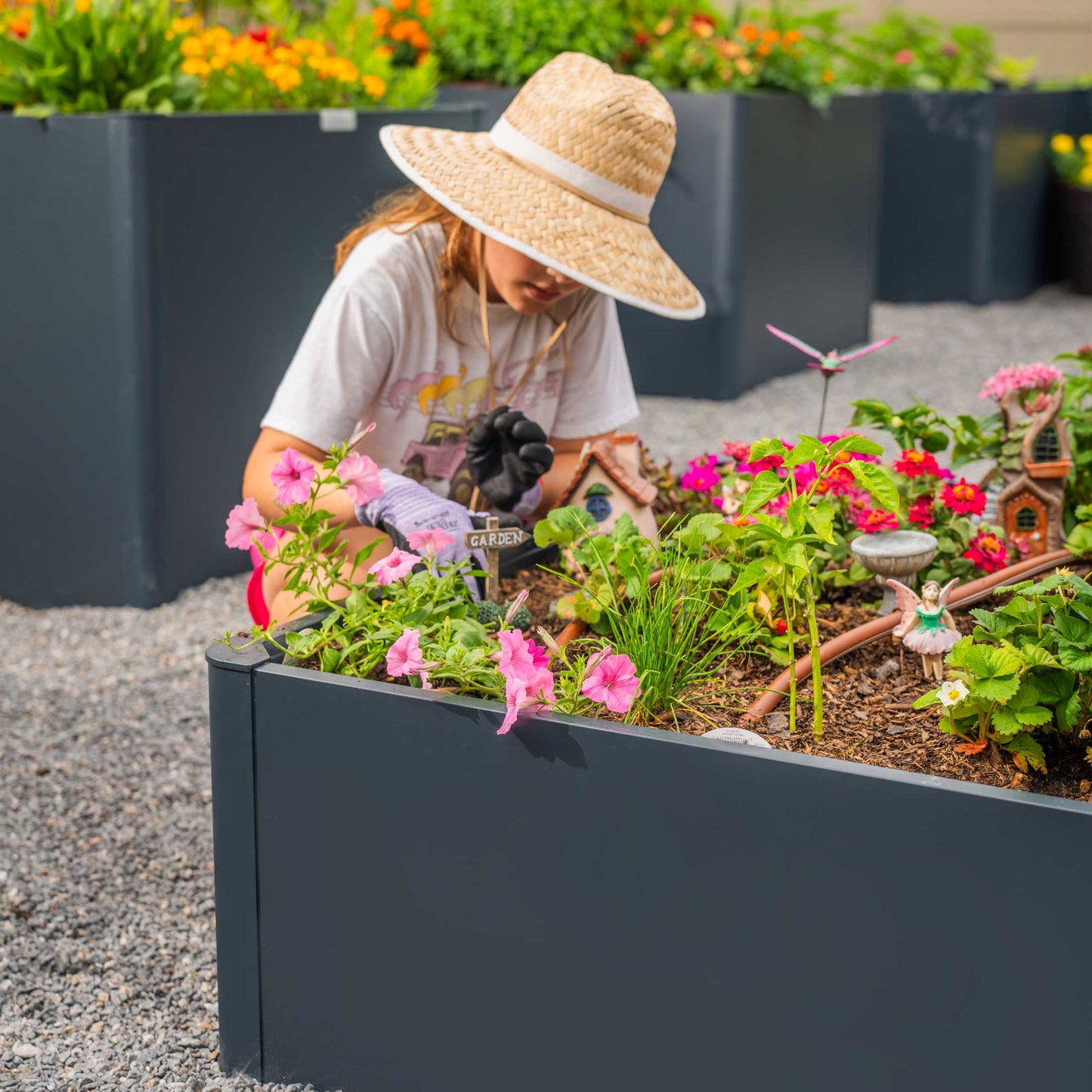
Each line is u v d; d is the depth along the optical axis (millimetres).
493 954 1654
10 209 3754
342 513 2154
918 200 8688
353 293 2305
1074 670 1576
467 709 1596
